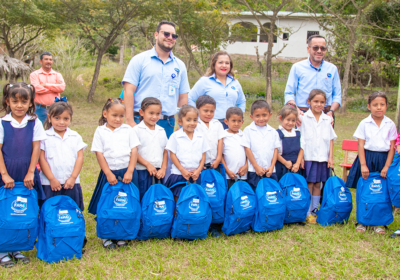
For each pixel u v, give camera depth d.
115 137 3.20
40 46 19.83
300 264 2.87
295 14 22.83
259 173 3.61
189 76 20.11
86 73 21.20
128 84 3.66
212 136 3.69
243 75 21.27
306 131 3.85
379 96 3.54
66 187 3.01
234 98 4.11
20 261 2.82
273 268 2.81
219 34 17.44
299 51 23.95
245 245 3.19
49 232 2.78
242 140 3.69
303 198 3.60
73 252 2.86
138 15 15.27
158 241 3.24
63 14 14.35
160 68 3.73
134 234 3.10
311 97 3.82
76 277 2.63
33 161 2.85
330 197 3.64
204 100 3.62
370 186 3.53
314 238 3.33
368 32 14.41
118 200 3.01
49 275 2.63
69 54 20.98
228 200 3.40
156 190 3.23
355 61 18.03
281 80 20.36
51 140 3.02
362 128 3.65
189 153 3.44
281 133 3.79
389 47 14.62
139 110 3.46
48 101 6.28
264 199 3.42
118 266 2.81
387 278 2.70
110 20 15.08
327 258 2.99
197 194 3.17
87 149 6.81
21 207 2.73
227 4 15.99
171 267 2.78
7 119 2.79
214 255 2.98
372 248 3.18
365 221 3.51
